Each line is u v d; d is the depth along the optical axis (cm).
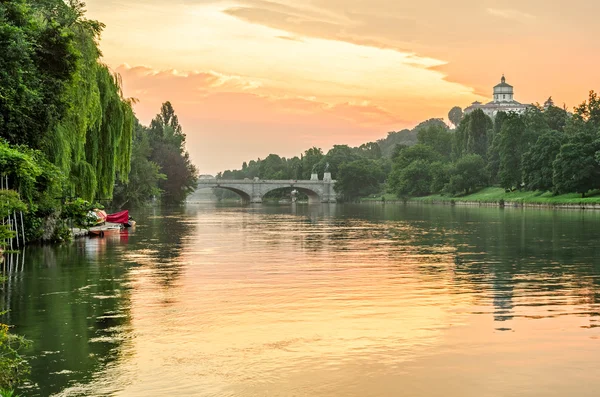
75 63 4138
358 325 2119
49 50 4006
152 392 1486
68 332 2020
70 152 4581
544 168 16112
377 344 1878
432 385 1532
